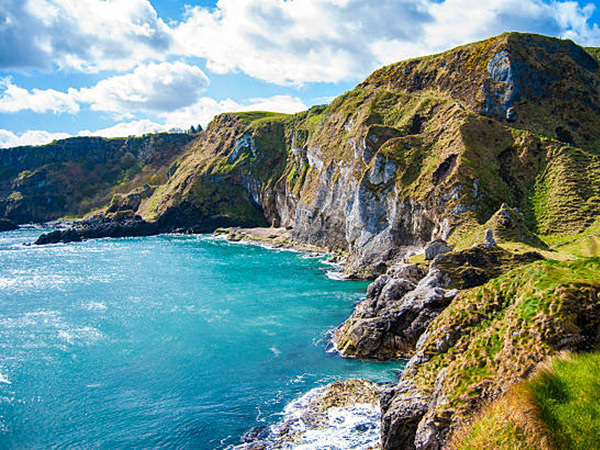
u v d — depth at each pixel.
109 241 142.12
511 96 104.94
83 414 32.53
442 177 78.62
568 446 13.09
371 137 95.75
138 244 132.62
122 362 41.53
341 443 26.83
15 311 59.16
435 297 41.31
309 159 132.88
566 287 18.20
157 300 64.06
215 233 157.62
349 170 104.19
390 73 138.12
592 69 116.50
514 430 14.20
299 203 127.38
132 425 30.95
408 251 78.31
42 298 66.25
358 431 28.06
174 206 169.62
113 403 34.06
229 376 38.19
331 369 39.22
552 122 100.38
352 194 95.69
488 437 14.70
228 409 32.56
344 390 33.62
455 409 17.42
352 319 48.03
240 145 184.12
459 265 47.91
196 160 199.38
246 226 167.88
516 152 86.06
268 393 34.88
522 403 14.60
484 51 116.75
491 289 22.58
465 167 76.44
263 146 178.25
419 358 22.95
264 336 47.84
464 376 18.53
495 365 18.12
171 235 159.00
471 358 19.22
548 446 13.33
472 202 72.75
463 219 70.50
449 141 85.38
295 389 35.44
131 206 199.38
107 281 78.25
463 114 90.44
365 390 33.53
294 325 51.50
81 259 104.12
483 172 78.56
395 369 38.91
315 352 43.19
